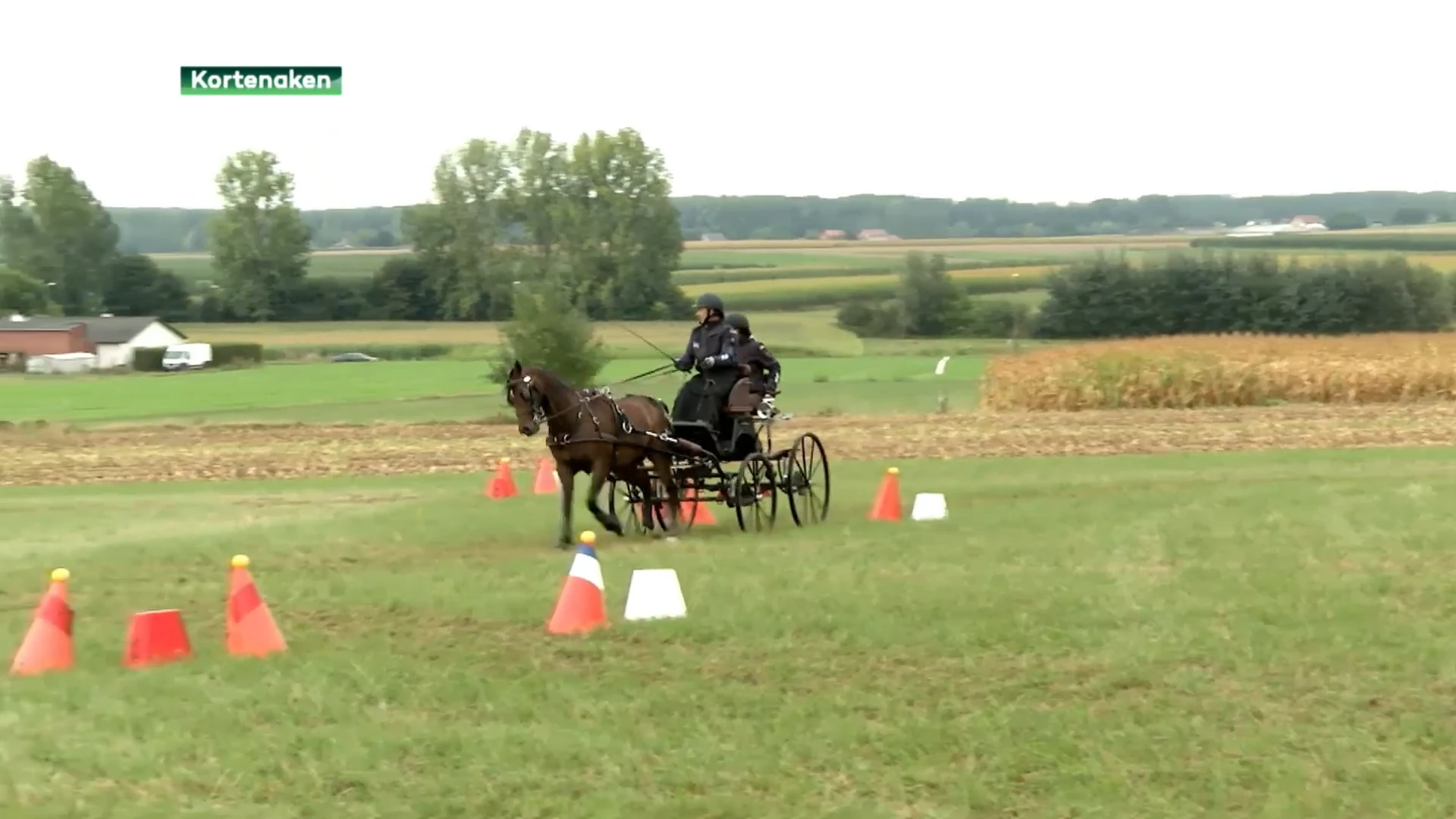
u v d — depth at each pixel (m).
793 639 10.64
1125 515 17.39
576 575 11.30
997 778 7.55
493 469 29.45
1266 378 43.03
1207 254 82.19
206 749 8.14
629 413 16.41
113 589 13.88
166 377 73.94
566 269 100.00
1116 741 8.10
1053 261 116.81
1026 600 11.96
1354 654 9.94
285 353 88.94
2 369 84.69
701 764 7.80
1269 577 12.78
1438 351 44.94
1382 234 132.88
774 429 35.91
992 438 32.94
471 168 103.19
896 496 18.62
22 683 9.77
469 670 9.93
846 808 7.14
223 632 11.79
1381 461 25.84
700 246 148.62
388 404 55.94
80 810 7.17
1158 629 10.80
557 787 7.49
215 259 107.50
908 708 8.84
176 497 24.05
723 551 15.25
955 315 86.25
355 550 16.23
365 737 8.27
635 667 9.93
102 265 115.25
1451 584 12.32
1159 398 43.03
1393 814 7.05
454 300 104.25
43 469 30.11
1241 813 7.10
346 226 165.62
